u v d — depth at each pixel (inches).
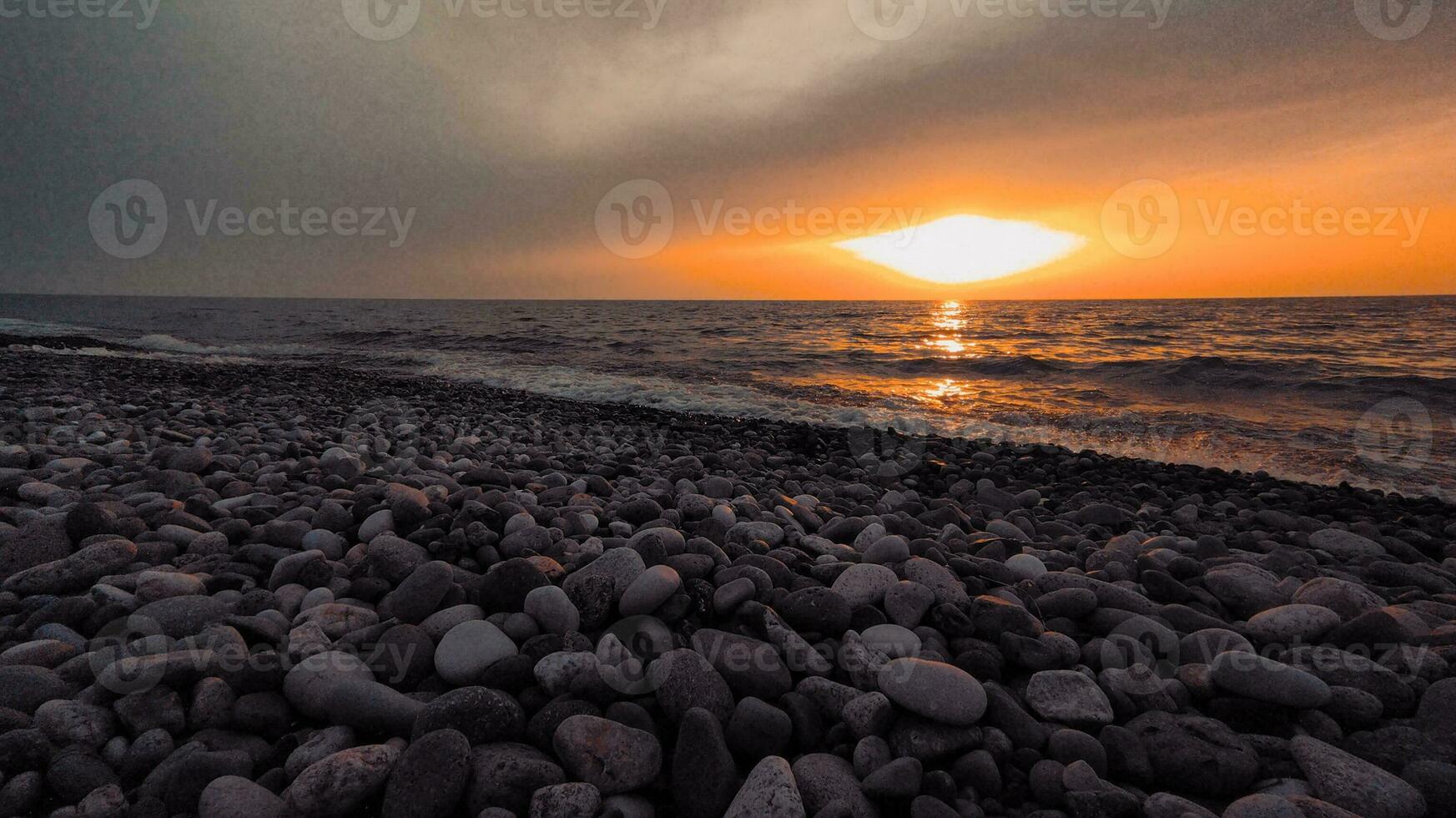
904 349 829.8
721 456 261.0
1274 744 80.6
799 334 1098.1
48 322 1300.4
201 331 1165.7
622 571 101.0
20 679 75.0
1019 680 92.3
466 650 85.0
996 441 353.7
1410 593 128.0
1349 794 72.2
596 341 976.3
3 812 63.2
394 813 64.1
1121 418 401.4
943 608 100.4
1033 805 71.9
